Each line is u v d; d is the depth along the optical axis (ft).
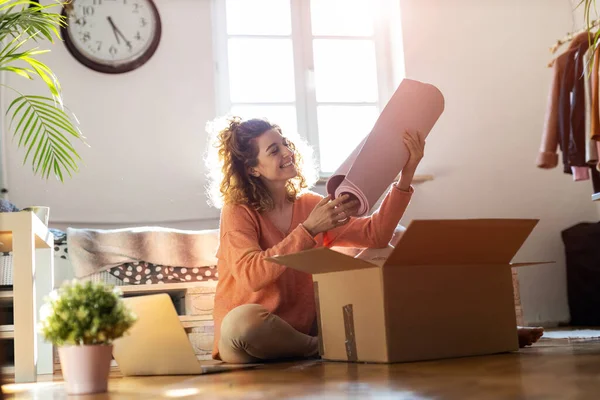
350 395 3.40
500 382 3.57
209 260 9.89
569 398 2.87
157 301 5.31
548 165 11.21
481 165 13.32
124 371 5.59
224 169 6.89
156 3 12.56
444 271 5.27
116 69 12.15
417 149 6.17
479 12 13.66
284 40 13.41
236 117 7.15
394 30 13.62
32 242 6.18
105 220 11.85
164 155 12.25
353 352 5.36
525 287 13.23
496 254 5.41
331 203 6.00
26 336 6.03
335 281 5.54
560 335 8.84
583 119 10.59
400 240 4.84
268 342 6.16
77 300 4.11
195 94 12.54
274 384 4.16
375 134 6.15
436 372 4.25
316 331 6.81
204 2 12.82
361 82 13.62
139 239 9.75
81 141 11.94
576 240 12.79
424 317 5.15
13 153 11.60
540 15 13.84
